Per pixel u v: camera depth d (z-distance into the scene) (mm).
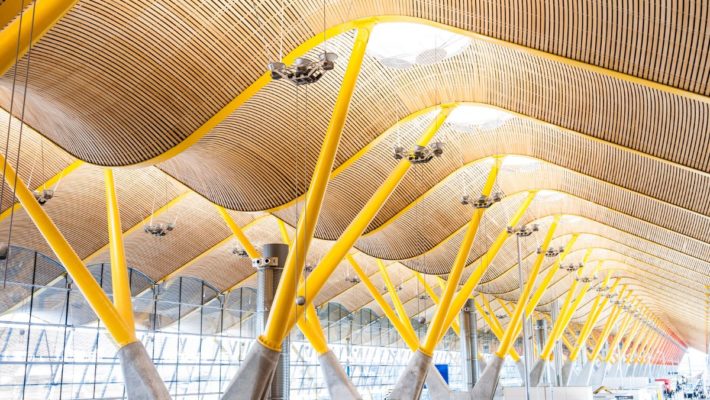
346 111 19266
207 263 44156
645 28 16141
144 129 19281
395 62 22906
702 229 32188
